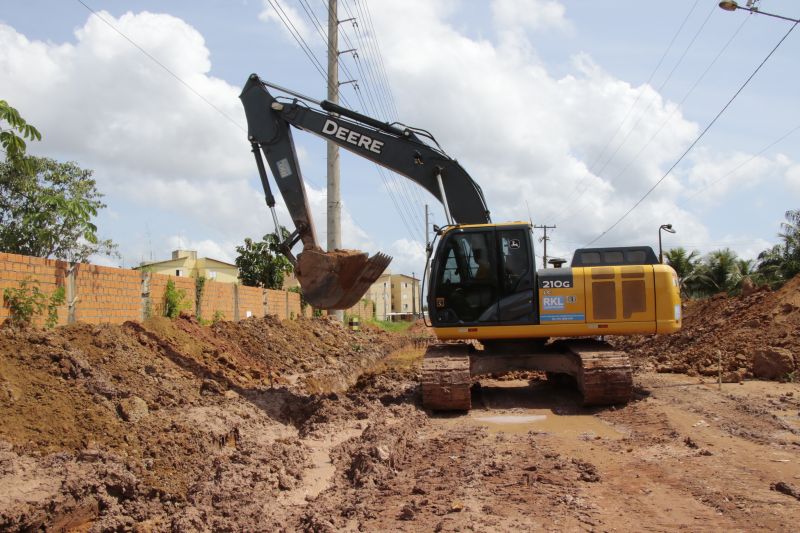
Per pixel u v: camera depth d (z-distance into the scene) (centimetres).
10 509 573
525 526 570
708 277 4894
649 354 2236
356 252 1205
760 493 652
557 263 1411
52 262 1145
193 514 646
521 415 1205
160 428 869
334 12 2717
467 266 1312
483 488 691
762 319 1786
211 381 1182
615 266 1316
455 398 1217
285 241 1295
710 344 1852
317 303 1208
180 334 1467
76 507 626
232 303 2112
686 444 885
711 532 548
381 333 3888
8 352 884
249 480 760
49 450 716
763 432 938
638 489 682
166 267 4903
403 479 757
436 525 580
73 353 976
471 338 1337
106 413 842
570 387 1495
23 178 1518
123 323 1355
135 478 702
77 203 1401
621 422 1098
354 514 627
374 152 1355
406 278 11044
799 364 1472
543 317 1295
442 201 1330
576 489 685
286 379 1644
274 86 1349
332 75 2719
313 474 823
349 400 1303
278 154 1329
